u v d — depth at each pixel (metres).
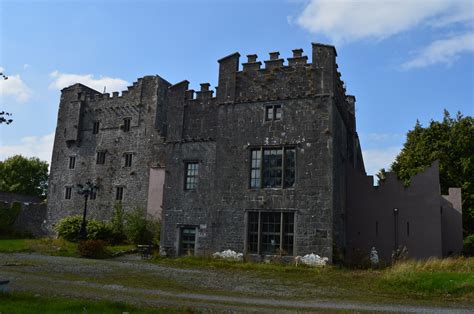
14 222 40.91
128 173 39.09
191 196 26.84
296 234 23.41
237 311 10.91
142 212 36.88
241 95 26.41
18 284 14.10
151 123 39.03
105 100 42.09
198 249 25.94
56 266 19.55
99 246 26.19
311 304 12.51
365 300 13.48
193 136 27.66
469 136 38.03
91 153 41.53
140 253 27.44
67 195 41.81
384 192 26.77
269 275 19.31
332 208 23.05
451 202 28.58
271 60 26.00
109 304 10.66
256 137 25.52
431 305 12.76
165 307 11.13
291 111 24.97
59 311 9.57
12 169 64.50
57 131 44.03
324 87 24.44
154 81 39.97
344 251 25.62
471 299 13.86
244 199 25.03
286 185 24.42
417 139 41.09
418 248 25.30
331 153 23.59
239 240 24.64
